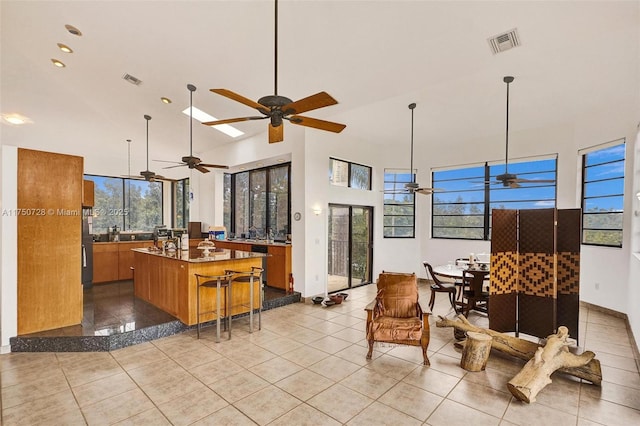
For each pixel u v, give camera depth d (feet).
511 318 13.48
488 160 22.40
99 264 23.00
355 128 21.48
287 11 10.75
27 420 8.20
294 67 13.55
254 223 26.66
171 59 14.49
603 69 13.21
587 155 18.22
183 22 12.03
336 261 22.84
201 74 15.29
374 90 14.58
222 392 9.50
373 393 9.46
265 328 15.14
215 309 15.38
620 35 10.87
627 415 8.40
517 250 13.55
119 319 14.73
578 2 9.18
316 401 9.04
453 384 9.99
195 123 21.50
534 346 11.05
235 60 13.78
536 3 9.31
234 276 15.58
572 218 12.85
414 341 11.31
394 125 20.84
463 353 11.11
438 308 18.57
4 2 11.86
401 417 8.31
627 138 15.61
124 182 30.35
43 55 15.38
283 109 8.98
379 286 13.53
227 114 19.21
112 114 21.49
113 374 10.57
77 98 19.71
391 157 25.90
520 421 8.15
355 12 10.39
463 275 16.08
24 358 11.78
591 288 17.78
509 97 16.38
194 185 29.22
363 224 24.85
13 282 12.47
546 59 12.51
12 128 23.61
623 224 15.93
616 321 15.80
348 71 13.35
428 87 15.53
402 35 11.05
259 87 15.37
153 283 17.25
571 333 12.82
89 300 18.33
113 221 29.60
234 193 28.48
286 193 23.89
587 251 18.03
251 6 10.78
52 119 22.43
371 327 11.71
